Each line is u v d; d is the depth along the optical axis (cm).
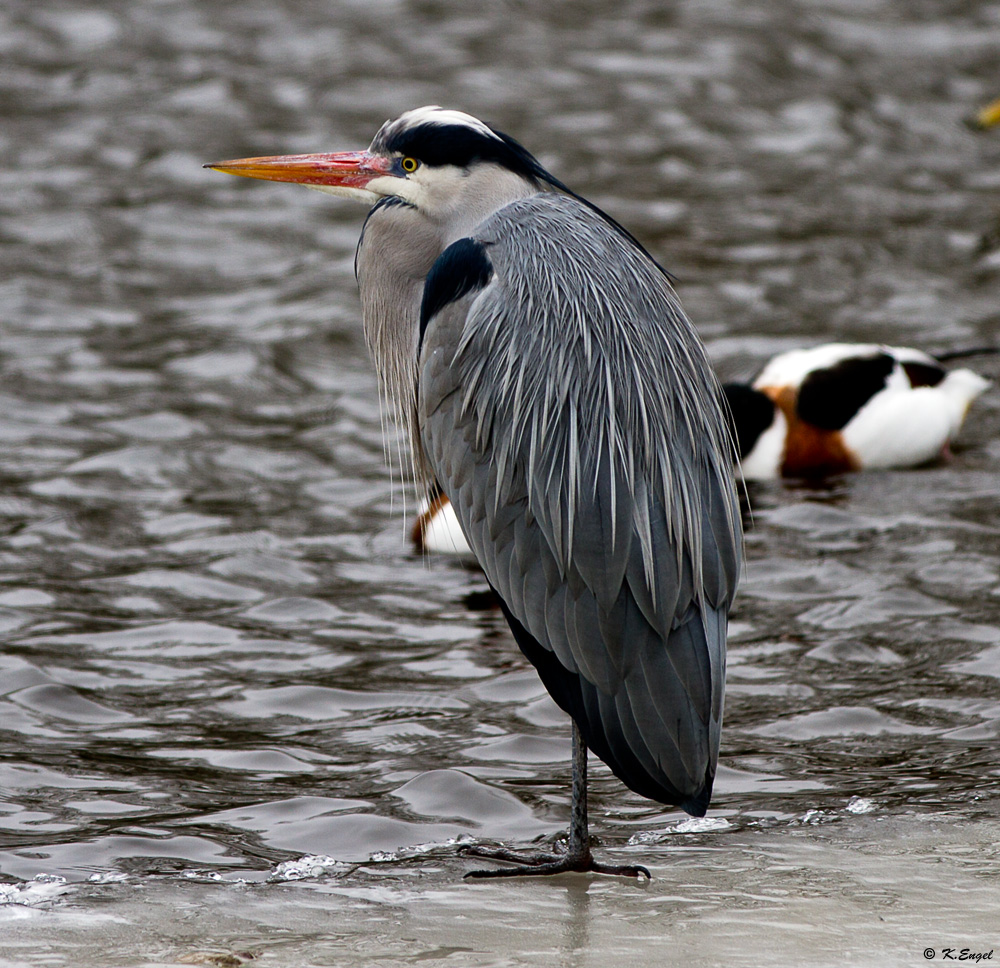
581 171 2580
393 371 968
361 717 1047
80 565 1305
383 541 1387
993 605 1231
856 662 1131
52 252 2181
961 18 3631
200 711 1051
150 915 747
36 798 912
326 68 3098
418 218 935
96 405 1680
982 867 796
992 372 1836
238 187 2500
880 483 1578
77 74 3036
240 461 1555
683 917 737
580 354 806
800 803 908
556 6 3606
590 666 767
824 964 674
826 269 2158
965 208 2445
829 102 2980
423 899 771
